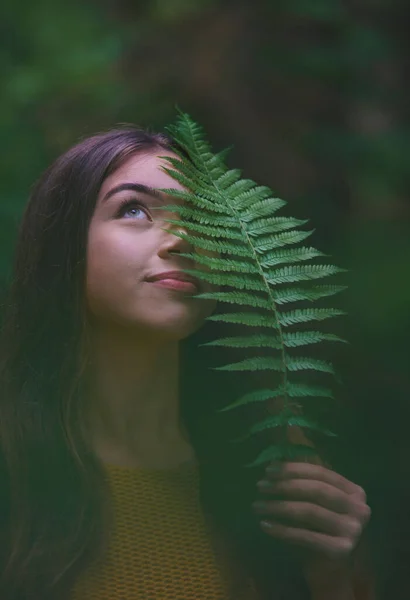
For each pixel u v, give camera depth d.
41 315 2.11
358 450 3.42
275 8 5.46
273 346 1.72
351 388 3.88
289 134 5.45
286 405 1.71
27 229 2.18
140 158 2.03
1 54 5.78
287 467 1.88
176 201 1.98
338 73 5.44
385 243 5.19
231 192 1.90
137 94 5.39
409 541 2.77
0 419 2.10
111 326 2.04
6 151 4.86
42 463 2.04
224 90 5.39
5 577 1.92
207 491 2.20
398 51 5.55
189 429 2.34
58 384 2.08
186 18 5.68
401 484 3.18
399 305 4.45
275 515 1.90
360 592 2.15
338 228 5.34
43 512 1.98
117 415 2.10
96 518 1.97
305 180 5.39
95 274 1.99
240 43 5.50
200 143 2.00
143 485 2.05
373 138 5.45
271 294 1.76
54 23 6.01
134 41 5.64
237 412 2.34
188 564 2.00
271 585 2.03
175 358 2.14
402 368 4.05
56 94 5.42
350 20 5.50
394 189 5.67
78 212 2.02
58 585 1.89
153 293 1.93
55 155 4.88
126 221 1.96
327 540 1.84
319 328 4.02
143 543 1.99
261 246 1.81
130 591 1.93
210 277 1.75
